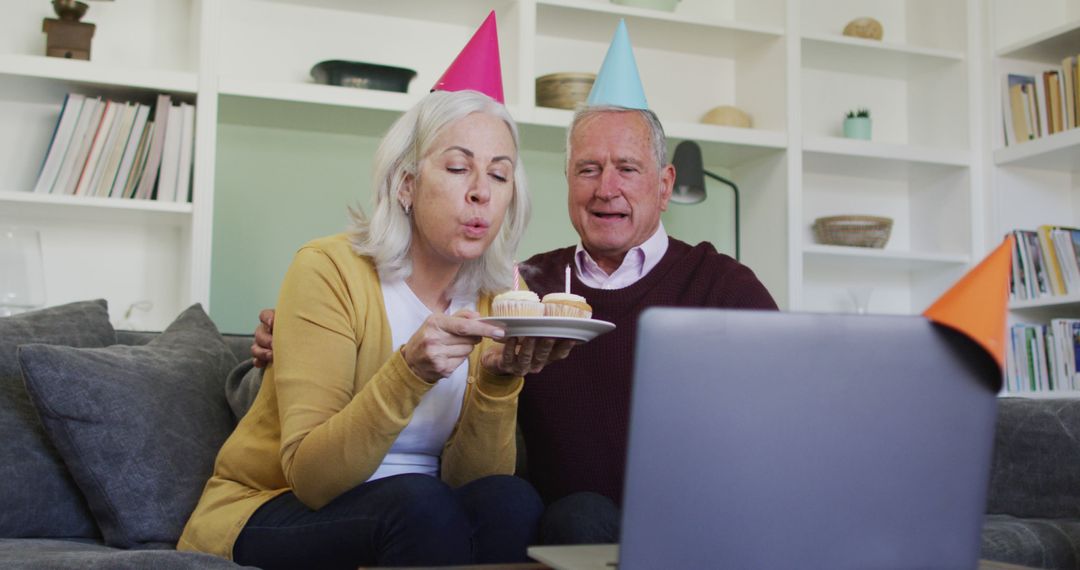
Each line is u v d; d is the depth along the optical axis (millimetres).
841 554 800
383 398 1142
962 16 3695
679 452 773
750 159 3588
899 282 3873
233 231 3117
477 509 1214
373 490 1175
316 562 1197
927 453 816
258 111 3008
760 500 785
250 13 3166
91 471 1520
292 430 1234
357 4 3219
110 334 1871
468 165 1366
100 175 2764
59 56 2768
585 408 1650
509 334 1119
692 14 3521
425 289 1444
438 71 3350
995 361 799
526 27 3133
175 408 1619
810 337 790
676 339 771
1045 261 3438
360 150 3258
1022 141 3533
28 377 1497
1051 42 3477
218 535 1301
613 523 1178
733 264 1804
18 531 1584
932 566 824
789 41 3424
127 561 1213
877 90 3896
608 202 1784
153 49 3068
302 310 1318
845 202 3822
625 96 1842
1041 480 1859
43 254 2918
